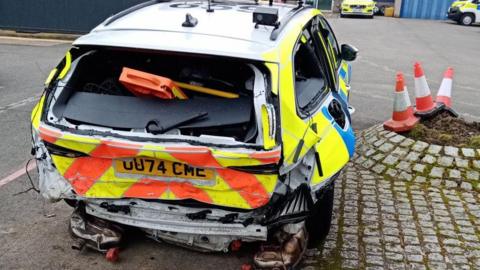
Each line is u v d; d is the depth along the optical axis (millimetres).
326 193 3424
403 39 17500
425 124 6070
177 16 3559
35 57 11430
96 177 2977
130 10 3820
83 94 3129
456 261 3617
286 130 2812
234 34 3131
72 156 2951
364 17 27656
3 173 5059
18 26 14664
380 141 5672
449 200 4555
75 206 3500
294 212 3020
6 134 6242
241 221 2941
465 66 12125
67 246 3746
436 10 28531
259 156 2648
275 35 3137
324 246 3762
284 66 2957
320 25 4641
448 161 5156
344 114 3850
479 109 8016
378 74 10758
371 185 4816
